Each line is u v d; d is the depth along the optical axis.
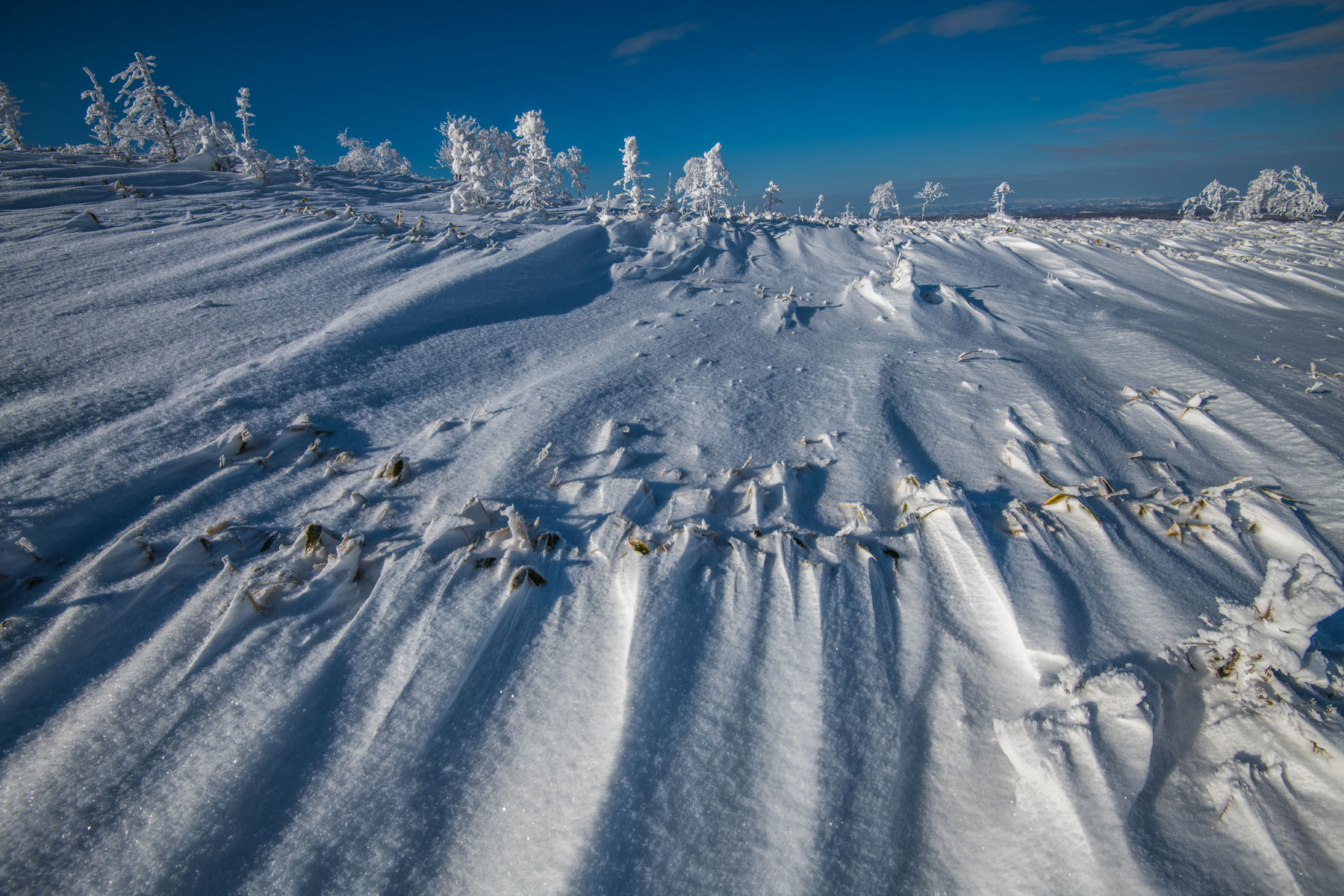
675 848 1.56
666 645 2.09
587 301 7.00
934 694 2.01
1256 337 6.68
